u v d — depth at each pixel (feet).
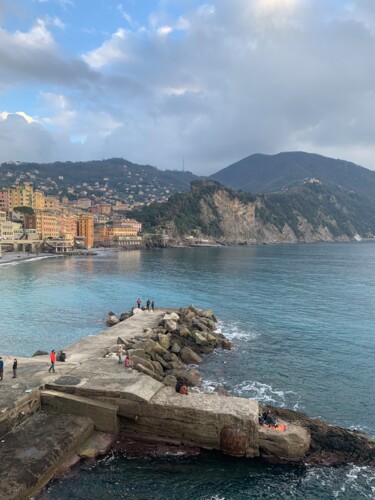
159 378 101.09
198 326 164.14
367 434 88.79
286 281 337.31
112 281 329.93
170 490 68.49
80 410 84.64
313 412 99.14
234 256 643.86
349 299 253.65
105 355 117.19
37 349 147.95
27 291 273.13
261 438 78.74
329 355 142.31
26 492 63.26
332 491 70.49
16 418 79.46
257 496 68.28
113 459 76.48
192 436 81.51
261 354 142.61
